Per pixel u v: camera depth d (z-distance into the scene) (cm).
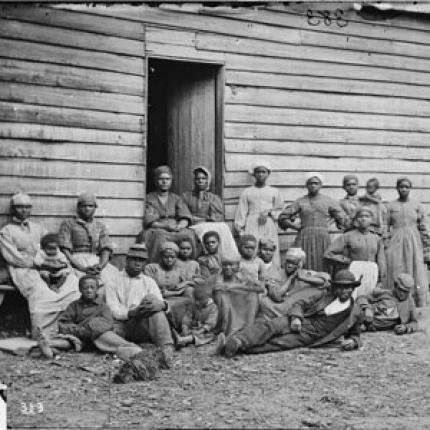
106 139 1045
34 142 985
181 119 1193
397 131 1299
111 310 859
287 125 1195
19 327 954
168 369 770
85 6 1023
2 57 960
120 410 642
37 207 986
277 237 1113
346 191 1186
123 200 1059
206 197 1104
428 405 677
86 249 976
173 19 1096
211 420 619
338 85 1240
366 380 752
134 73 1069
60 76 1005
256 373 764
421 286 1150
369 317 942
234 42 1148
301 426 611
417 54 1318
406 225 1162
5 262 942
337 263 1041
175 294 918
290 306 912
